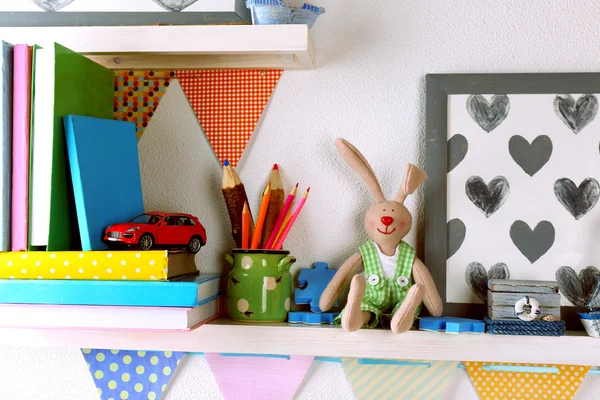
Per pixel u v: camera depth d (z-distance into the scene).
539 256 0.90
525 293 0.82
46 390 0.99
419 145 0.94
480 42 0.93
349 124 0.95
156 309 0.78
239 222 0.92
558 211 0.90
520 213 0.90
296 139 0.96
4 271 0.81
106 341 0.87
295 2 0.95
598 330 0.81
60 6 0.96
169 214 0.88
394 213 0.86
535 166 0.91
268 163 0.96
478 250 0.90
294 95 0.96
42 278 0.81
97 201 0.83
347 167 0.95
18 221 0.81
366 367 0.93
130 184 0.90
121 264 0.79
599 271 0.89
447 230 0.91
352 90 0.95
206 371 0.97
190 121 0.97
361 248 0.89
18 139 0.81
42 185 0.81
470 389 0.92
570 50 0.92
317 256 0.94
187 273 0.87
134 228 0.82
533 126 0.91
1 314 0.82
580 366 0.90
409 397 0.92
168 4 0.95
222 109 0.97
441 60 0.94
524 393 0.91
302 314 0.87
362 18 0.95
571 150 0.90
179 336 0.86
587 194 0.90
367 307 0.84
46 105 0.81
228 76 0.97
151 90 0.98
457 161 0.91
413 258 0.87
